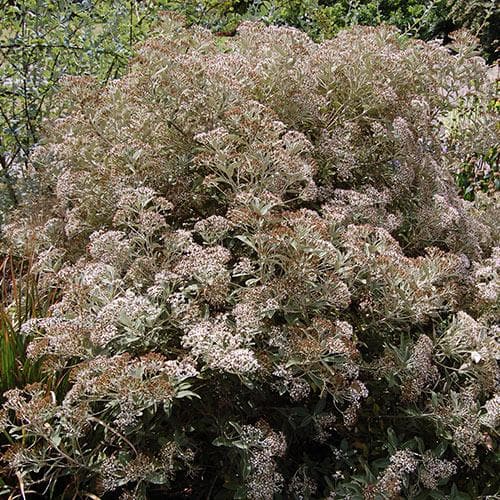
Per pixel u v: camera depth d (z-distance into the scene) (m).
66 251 3.09
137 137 2.95
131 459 2.24
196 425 2.37
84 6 4.68
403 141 2.99
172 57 2.94
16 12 4.60
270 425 2.49
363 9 8.45
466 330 2.46
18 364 2.67
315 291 2.33
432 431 2.51
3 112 4.38
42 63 4.48
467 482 2.62
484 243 3.46
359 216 2.73
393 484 2.17
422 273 2.48
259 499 2.16
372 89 3.17
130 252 2.52
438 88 3.83
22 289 3.13
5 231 3.62
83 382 2.10
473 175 4.70
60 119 3.72
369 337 2.62
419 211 3.00
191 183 2.88
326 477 2.32
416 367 2.38
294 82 3.08
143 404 2.10
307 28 6.13
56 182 3.44
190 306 2.29
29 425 2.19
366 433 2.56
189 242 2.48
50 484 2.40
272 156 2.54
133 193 2.62
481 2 10.00
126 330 2.27
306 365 2.22
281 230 2.22
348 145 2.96
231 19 5.81
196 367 2.30
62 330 2.28
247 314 2.21
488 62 9.92
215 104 2.85
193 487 2.59
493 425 2.38
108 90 3.20
